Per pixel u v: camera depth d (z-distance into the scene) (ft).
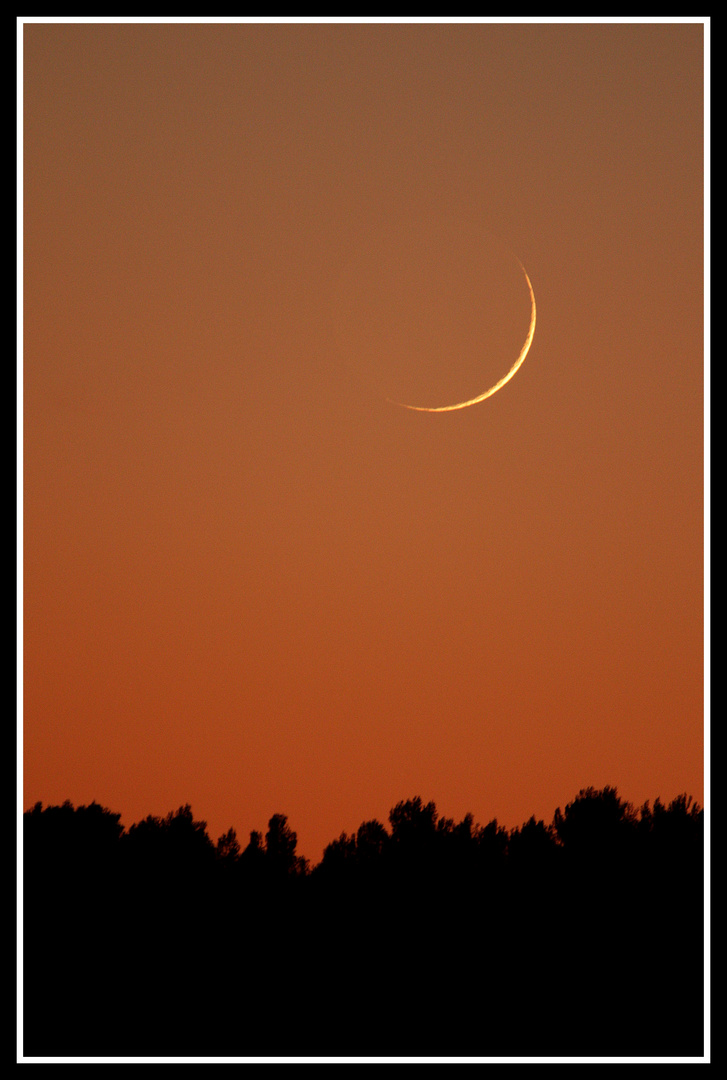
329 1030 198.59
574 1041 187.52
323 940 233.14
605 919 230.68
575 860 255.29
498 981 212.64
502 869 253.03
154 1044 193.06
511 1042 190.39
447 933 234.58
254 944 230.27
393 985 206.49
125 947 225.76
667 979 209.56
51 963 221.46
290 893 250.98
